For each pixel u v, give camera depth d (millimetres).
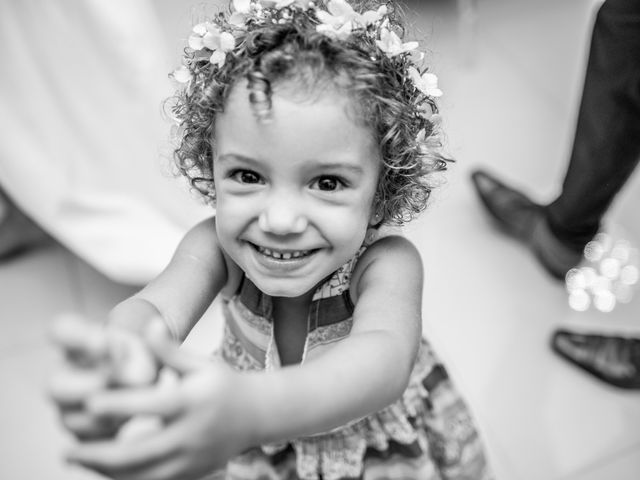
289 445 910
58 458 1360
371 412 628
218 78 680
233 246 711
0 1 1294
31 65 1355
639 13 1139
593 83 1245
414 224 1789
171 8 2074
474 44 2143
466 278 1681
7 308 1604
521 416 1421
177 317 739
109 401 442
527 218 1686
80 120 1422
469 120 2025
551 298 1635
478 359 1522
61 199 1469
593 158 1313
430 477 948
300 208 661
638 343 1473
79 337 423
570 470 1338
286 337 855
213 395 470
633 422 1406
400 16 952
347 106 646
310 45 664
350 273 805
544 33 2264
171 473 477
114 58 1347
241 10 726
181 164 808
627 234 1739
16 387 1468
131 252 1492
